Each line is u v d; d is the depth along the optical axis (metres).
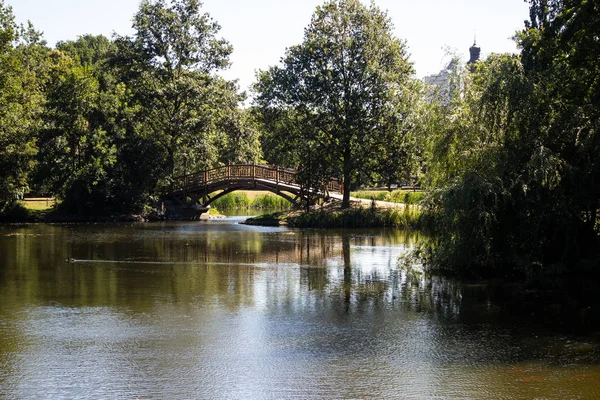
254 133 54.19
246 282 19.77
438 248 21.14
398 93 41.66
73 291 18.20
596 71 20.95
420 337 13.61
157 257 25.41
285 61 43.59
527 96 19.34
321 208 43.62
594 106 19.52
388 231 37.47
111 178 46.31
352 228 39.56
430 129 22.12
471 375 11.26
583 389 10.53
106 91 49.22
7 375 11.23
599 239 20.59
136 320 14.96
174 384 10.82
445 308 16.23
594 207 19.83
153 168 47.78
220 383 10.88
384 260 24.59
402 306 16.47
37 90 52.56
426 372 11.41
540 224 19.58
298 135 43.31
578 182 19.14
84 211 46.91
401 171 42.06
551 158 18.20
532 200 18.92
